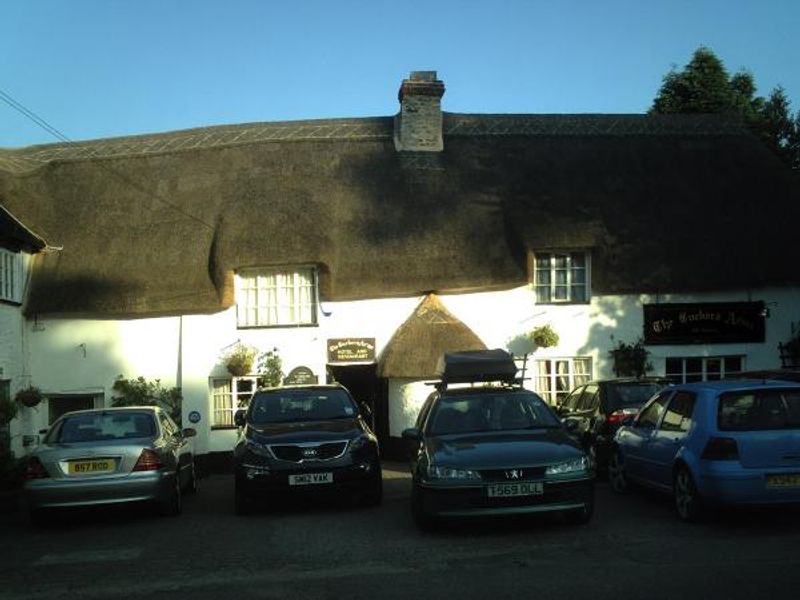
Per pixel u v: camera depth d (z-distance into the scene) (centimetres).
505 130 2295
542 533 916
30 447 1897
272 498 1136
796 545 817
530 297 1964
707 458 909
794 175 2188
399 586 707
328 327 1961
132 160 2269
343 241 1989
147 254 2016
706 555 781
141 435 1188
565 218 1966
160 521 1141
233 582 747
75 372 1978
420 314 1916
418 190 2095
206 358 1959
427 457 945
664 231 1995
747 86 3388
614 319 1956
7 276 1902
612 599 641
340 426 1204
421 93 2230
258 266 1952
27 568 849
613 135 2284
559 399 1953
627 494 1210
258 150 2231
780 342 1970
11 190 2173
